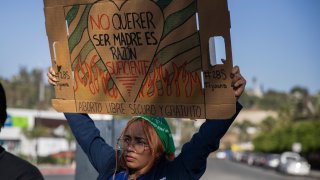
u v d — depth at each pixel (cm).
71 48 332
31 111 5941
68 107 339
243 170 5375
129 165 302
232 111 279
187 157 290
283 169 4556
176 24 291
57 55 338
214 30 278
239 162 9138
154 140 301
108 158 325
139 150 301
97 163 329
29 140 5641
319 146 5819
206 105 287
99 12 316
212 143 288
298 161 4431
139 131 301
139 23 302
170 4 291
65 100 340
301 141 6238
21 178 261
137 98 309
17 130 5666
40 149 5966
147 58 303
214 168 5569
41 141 6009
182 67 292
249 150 11788
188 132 8469
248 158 7894
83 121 344
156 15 296
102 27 316
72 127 345
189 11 285
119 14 308
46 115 6281
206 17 280
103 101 323
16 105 10781
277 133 8162
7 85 11519
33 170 266
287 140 7294
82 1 321
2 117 285
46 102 6850
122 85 315
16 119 5734
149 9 298
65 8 329
